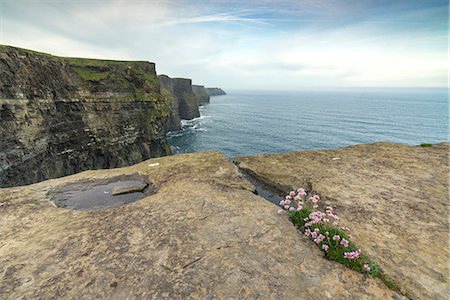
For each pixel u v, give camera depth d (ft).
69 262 16.31
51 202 26.84
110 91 176.55
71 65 164.76
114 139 174.81
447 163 33.40
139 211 22.89
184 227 19.77
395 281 14.17
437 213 20.97
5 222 21.88
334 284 14.12
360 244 17.33
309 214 19.19
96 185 32.04
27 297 13.66
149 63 226.58
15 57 111.65
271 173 32.94
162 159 41.01
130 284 14.40
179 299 13.33
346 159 37.42
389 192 25.29
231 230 19.29
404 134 291.17
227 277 14.67
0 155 95.25
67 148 143.33
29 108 114.21
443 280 14.01
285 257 16.33
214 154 42.45
